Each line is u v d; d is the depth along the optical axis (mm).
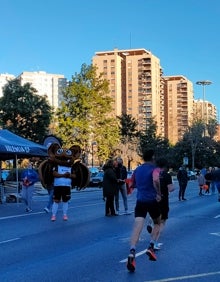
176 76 131250
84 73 54281
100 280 6816
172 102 130875
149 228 9469
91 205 20547
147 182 7988
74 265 7891
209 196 28141
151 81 114875
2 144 19359
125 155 74812
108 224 13422
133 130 82562
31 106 46719
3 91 48156
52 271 7445
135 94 114875
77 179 17047
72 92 53375
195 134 83938
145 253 8867
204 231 11984
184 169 24609
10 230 12164
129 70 115312
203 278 6906
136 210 7969
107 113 55531
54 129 54625
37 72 100188
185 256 8609
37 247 9656
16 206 20000
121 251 9172
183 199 24500
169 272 7305
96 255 8766
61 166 14500
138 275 7109
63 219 14469
